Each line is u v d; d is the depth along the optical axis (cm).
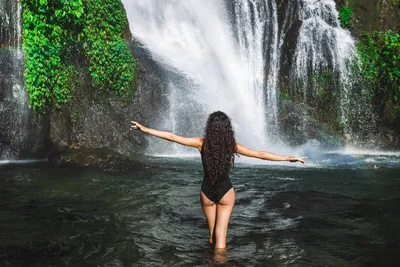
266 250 451
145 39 1655
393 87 1560
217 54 1694
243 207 649
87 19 1268
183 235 502
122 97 1330
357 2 1673
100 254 439
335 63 1603
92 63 1292
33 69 1205
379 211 626
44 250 452
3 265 408
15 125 1243
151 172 971
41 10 1196
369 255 439
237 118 1535
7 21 1262
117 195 730
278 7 1708
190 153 1359
